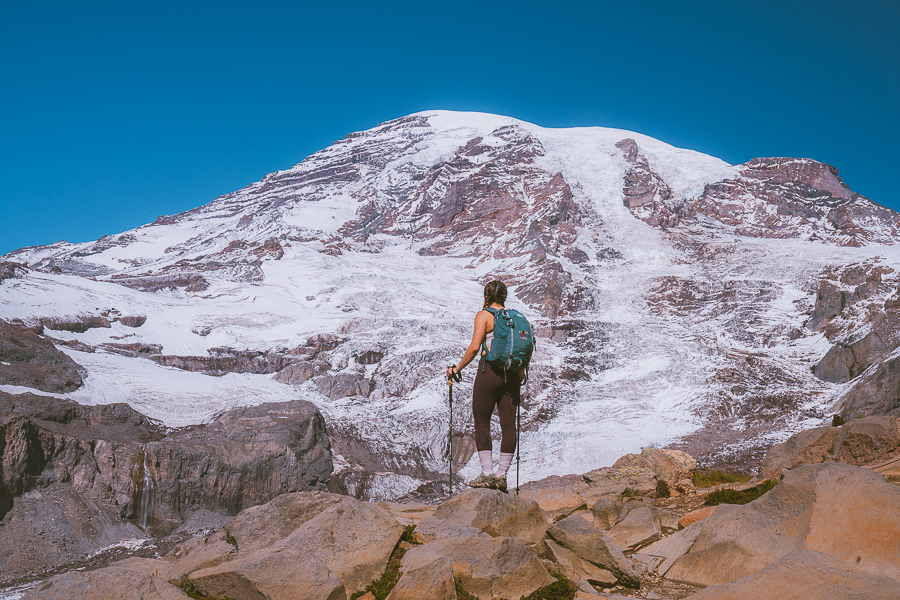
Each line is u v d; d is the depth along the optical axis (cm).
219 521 5069
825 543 579
